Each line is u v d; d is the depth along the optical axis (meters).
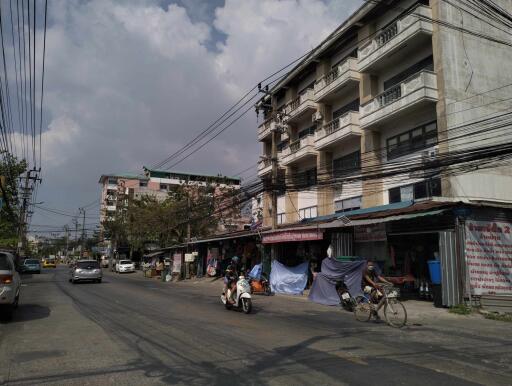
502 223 15.11
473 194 18.06
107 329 9.68
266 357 6.96
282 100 35.34
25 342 8.28
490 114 19.58
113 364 6.55
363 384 5.51
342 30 26.02
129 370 6.21
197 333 9.16
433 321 11.58
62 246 124.25
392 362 6.65
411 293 17.33
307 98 29.66
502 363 6.64
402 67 22.12
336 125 25.81
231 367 6.34
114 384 5.55
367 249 19.78
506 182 18.88
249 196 24.70
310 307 15.04
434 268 14.35
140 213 47.09
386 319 10.68
